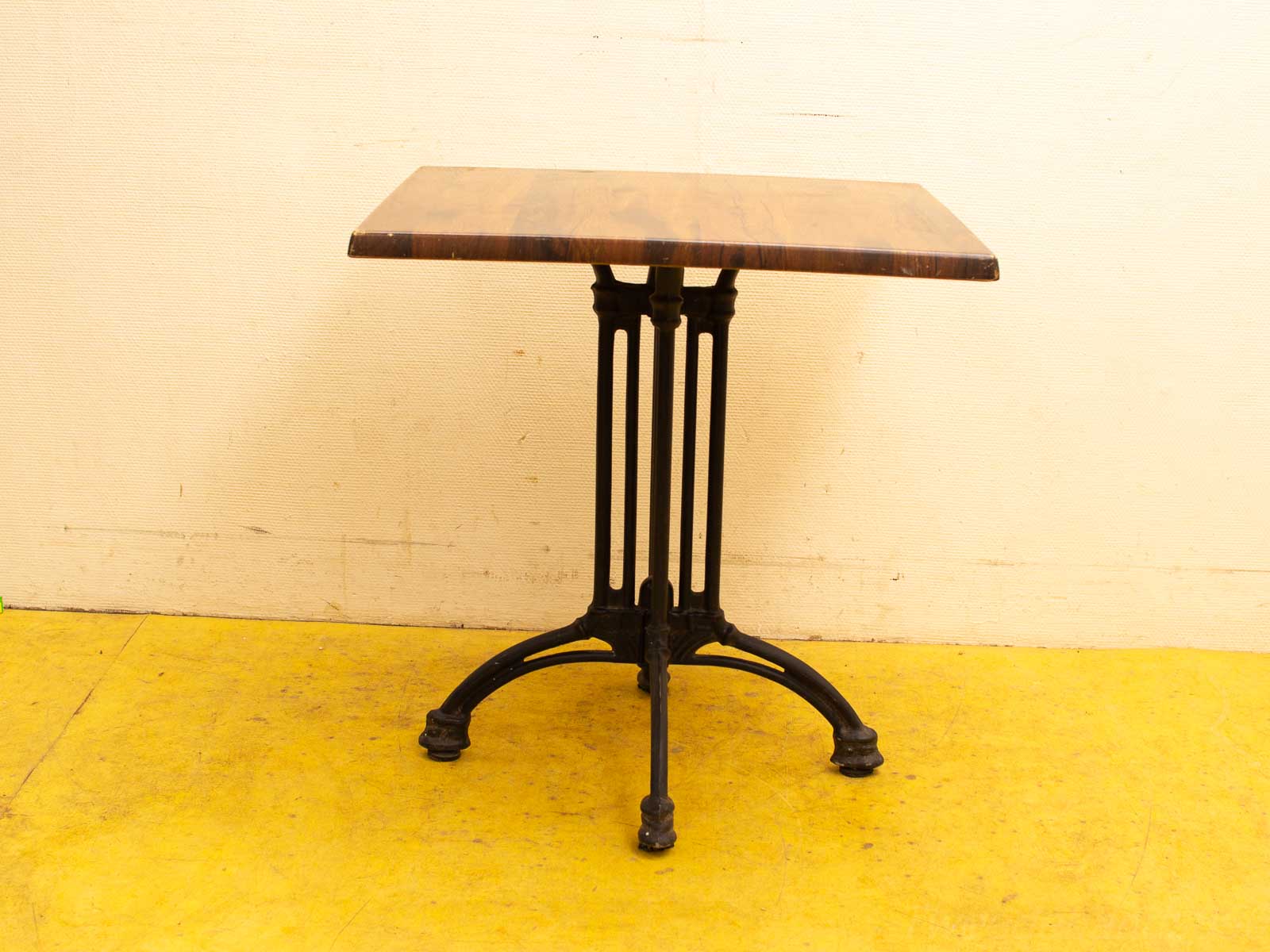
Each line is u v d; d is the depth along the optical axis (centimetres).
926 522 239
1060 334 229
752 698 220
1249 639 242
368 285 230
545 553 243
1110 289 227
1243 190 221
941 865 168
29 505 243
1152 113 219
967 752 201
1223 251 224
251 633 240
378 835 172
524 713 212
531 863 167
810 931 153
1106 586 241
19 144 225
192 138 224
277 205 227
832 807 183
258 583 246
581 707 215
